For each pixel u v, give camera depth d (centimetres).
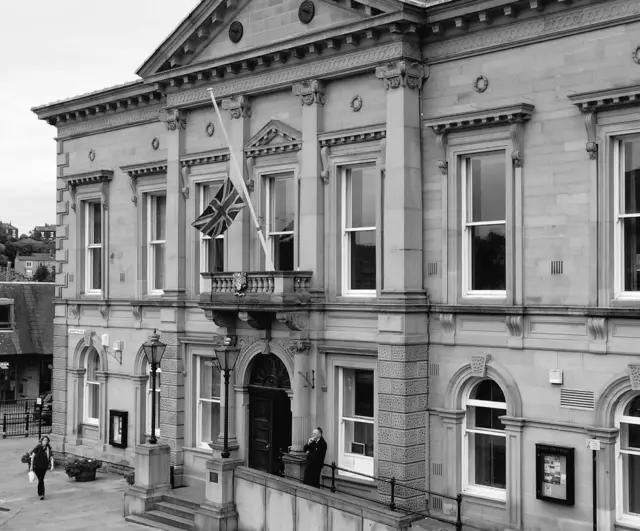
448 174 2002
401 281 2003
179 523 2158
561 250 1817
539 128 1856
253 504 2025
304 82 2239
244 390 2370
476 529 1916
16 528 2197
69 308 3066
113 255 2900
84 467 2755
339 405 2186
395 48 2025
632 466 1745
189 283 2592
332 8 2183
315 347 2198
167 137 2709
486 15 1903
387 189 2045
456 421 1975
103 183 2922
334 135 2172
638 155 1750
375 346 2091
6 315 5184
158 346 2338
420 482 2009
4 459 3225
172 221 2608
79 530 2170
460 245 1994
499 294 1945
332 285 2189
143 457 2322
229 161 2458
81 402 3044
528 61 1877
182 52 2528
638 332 1697
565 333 1803
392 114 2039
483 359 1922
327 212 2206
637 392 1703
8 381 5191
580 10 1789
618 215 1755
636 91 1669
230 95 2431
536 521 1825
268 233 2386
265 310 2175
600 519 1727
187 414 2573
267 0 2341
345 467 2166
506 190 1905
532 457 1839
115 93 2822
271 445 2312
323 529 1855
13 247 17225
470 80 1972
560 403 1803
